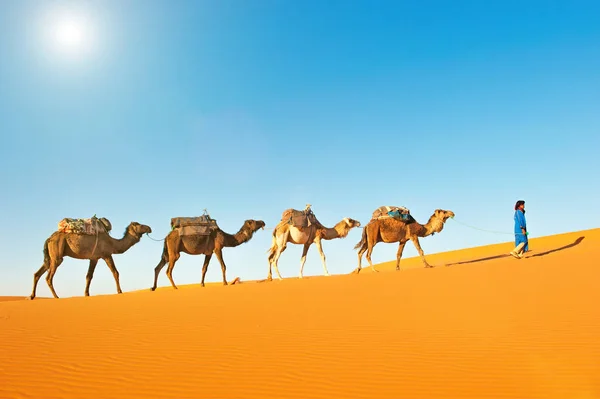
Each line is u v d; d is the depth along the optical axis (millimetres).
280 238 22250
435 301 11672
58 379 6312
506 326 8594
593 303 10422
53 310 13562
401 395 5453
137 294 18125
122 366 6871
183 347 7926
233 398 5496
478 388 5594
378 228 22047
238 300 13812
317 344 7844
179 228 21500
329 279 18312
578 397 5195
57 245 20188
